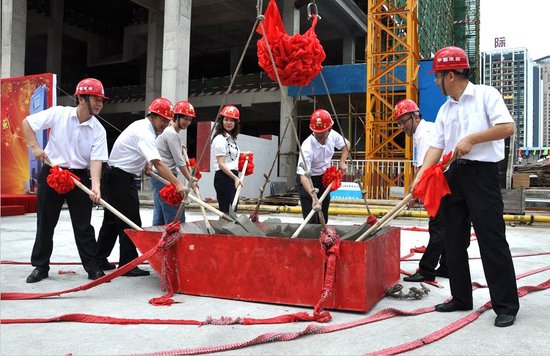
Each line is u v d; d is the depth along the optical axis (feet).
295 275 9.94
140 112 85.35
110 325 8.79
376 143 54.19
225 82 76.74
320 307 9.14
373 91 53.36
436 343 7.80
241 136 53.06
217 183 16.52
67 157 12.80
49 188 12.55
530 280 13.24
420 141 12.79
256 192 55.52
